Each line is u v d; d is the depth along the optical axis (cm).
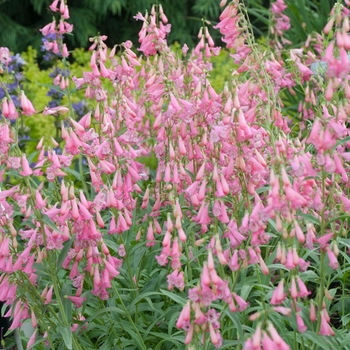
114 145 464
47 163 437
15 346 627
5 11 1716
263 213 352
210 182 430
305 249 482
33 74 1195
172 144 477
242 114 398
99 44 538
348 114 378
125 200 475
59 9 639
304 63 582
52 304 484
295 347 406
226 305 377
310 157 420
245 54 500
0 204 410
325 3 973
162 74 528
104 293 452
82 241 430
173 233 427
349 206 415
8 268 418
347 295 567
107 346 482
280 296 351
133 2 1655
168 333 477
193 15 1712
